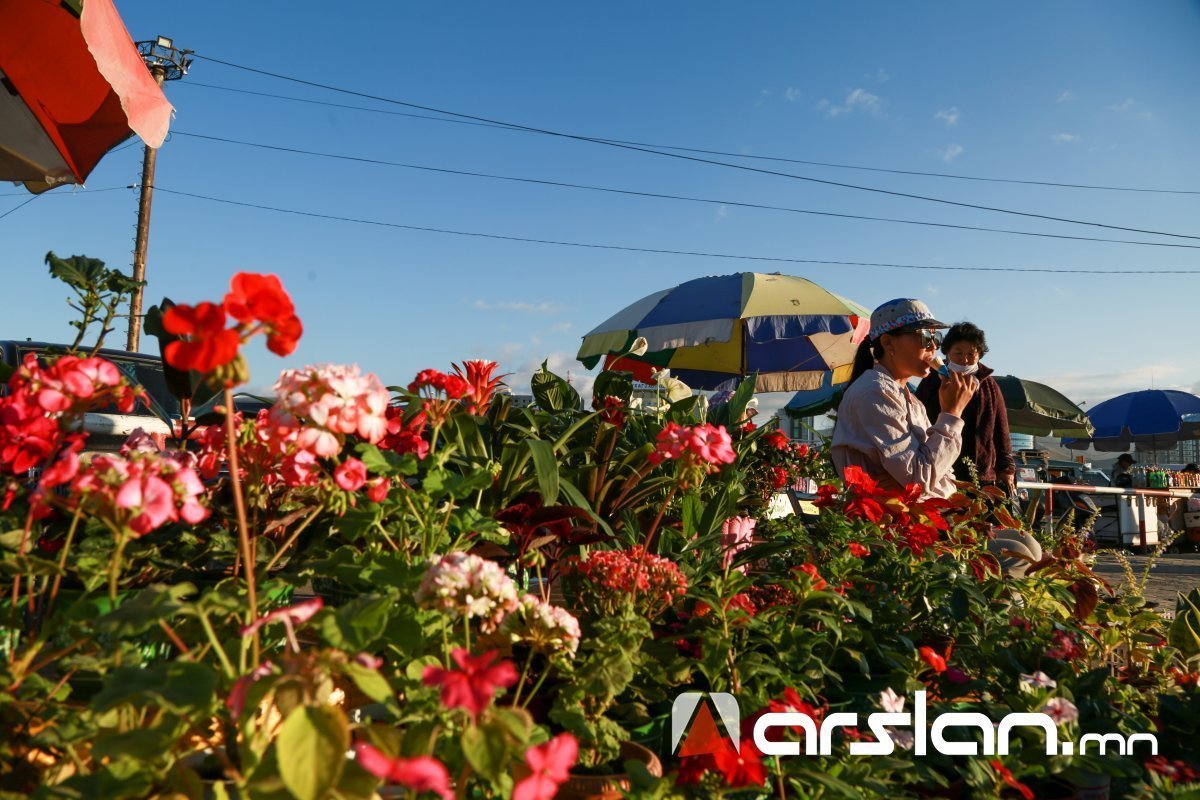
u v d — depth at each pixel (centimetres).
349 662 106
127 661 139
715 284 973
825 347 1108
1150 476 1645
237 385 113
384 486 163
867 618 226
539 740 127
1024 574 354
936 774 195
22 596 155
